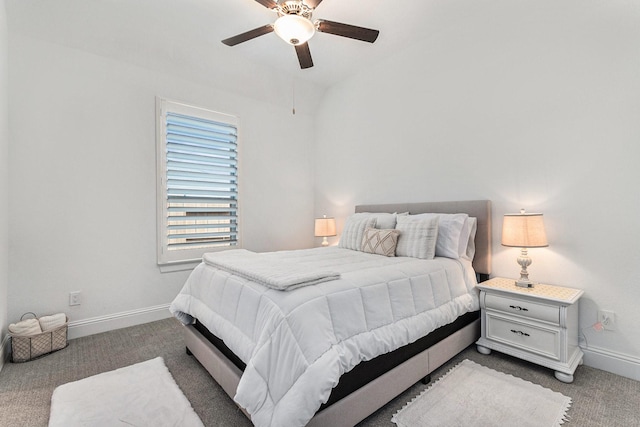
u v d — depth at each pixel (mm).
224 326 1710
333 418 1339
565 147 2238
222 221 3586
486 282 2445
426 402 1701
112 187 2838
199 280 2197
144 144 3021
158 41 2930
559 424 1524
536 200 2389
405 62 3332
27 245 2438
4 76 2250
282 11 2068
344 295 1544
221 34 2938
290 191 4266
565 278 2240
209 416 1595
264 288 1590
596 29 2100
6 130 2303
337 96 4180
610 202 2049
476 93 2752
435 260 2371
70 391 1796
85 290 2695
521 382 1900
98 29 2650
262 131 3965
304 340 1296
